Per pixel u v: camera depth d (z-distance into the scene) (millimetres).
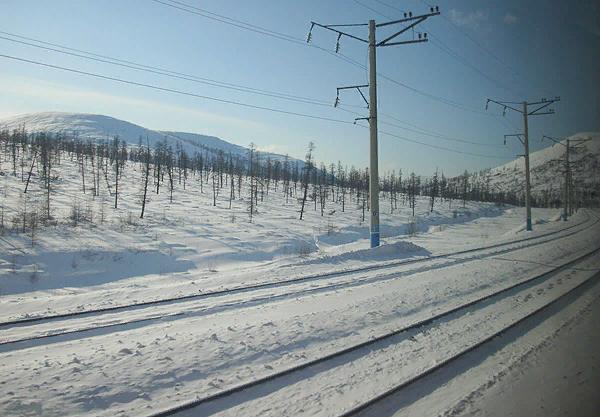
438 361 5844
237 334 6641
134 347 6070
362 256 16594
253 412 4465
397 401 4805
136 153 130625
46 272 26047
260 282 11703
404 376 5367
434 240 26297
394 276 12250
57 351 6195
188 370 5426
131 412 4391
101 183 74438
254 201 73875
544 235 26312
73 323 7773
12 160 84188
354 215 71312
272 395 4883
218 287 11508
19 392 4602
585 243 21156
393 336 6957
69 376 5066
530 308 8766
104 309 8727
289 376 5398
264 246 38656
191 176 108250
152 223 45188
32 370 5215
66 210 47438
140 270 28797
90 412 4383
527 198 33312
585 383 5219
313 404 4652
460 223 68438
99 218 44469
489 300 9508
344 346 6445
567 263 14602
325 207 77812
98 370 5262
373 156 18094
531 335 7172
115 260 29656
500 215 86062
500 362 5977
